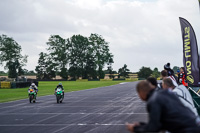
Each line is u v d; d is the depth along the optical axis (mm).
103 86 49594
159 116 3225
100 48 116062
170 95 3482
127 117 11625
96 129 8906
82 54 115875
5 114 13234
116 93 29219
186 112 3340
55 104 17922
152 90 3590
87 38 117688
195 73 9711
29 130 8938
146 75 133875
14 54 106375
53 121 10773
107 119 11117
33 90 19531
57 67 111938
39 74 125938
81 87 45406
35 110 14664
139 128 3342
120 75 137250
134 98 22344
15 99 22625
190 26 9914
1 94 29047
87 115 12422
